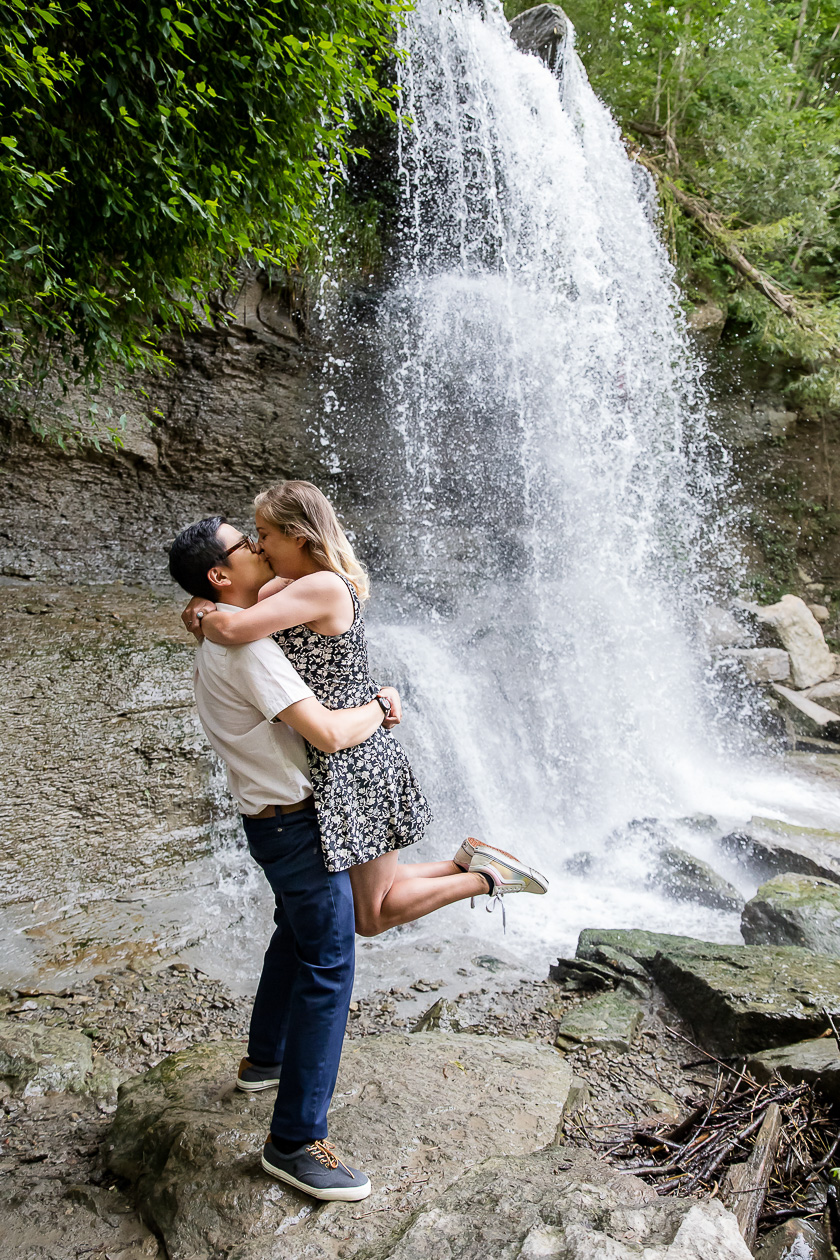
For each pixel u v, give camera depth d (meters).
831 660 11.06
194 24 3.93
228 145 4.36
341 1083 2.36
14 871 4.38
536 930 4.69
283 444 8.80
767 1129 2.37
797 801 7.57
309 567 2.03
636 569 10.38
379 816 2.01
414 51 8.09
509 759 6.85
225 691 1.90
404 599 8.71
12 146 3.32
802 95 13.59
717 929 4.76
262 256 5.08
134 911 4.49
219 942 4.29
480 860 2.27
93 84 3.95
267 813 1.92
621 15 11.48
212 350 8.21
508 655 7.91
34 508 7.14
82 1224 1.94
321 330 8.90
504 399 9.91
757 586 12.23
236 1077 2.33
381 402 9.42
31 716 4.76
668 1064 3.29
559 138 9.52
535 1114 2.25
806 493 12.67
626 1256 1.43
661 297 11.15
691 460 12.02
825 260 12.90
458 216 9.27
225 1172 1.90
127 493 7.78
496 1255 1.49
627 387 10.56
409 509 9.64
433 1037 2.81
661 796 7.33
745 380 12.45
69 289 4.14
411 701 6.44
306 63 4.26
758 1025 3.27
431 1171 1.95
